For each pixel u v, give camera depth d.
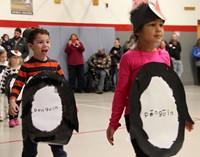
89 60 11.84
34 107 2.64
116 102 2.25
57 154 2.86
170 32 14.31
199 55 14.20
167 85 2.16
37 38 2.87
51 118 2.65
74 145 4.47
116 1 13.19
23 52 10.33
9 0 11.42
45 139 2.63
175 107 2.17
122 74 2.23
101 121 6.18
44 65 2.93
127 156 3.92
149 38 2.17
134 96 2.07
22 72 2.91
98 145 4.46
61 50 12.08
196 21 14.77
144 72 2.11
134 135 2.04
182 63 14.61
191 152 4.04
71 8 12.42
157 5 2.22
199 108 7.52
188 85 14.43
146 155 2.13
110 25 13.11
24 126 2.64
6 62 6.18
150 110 2.10
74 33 12.33
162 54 2.31
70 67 11.77
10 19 11.46
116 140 4.71
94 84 11.78
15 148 4.39
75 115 2.70
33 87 2.65
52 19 12.12
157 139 2.10
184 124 2.19
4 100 6.55
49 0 12.05
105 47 12.87
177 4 14.39
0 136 5.14
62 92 2.69
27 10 11.71
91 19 12.78
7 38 10.53
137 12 2.20
